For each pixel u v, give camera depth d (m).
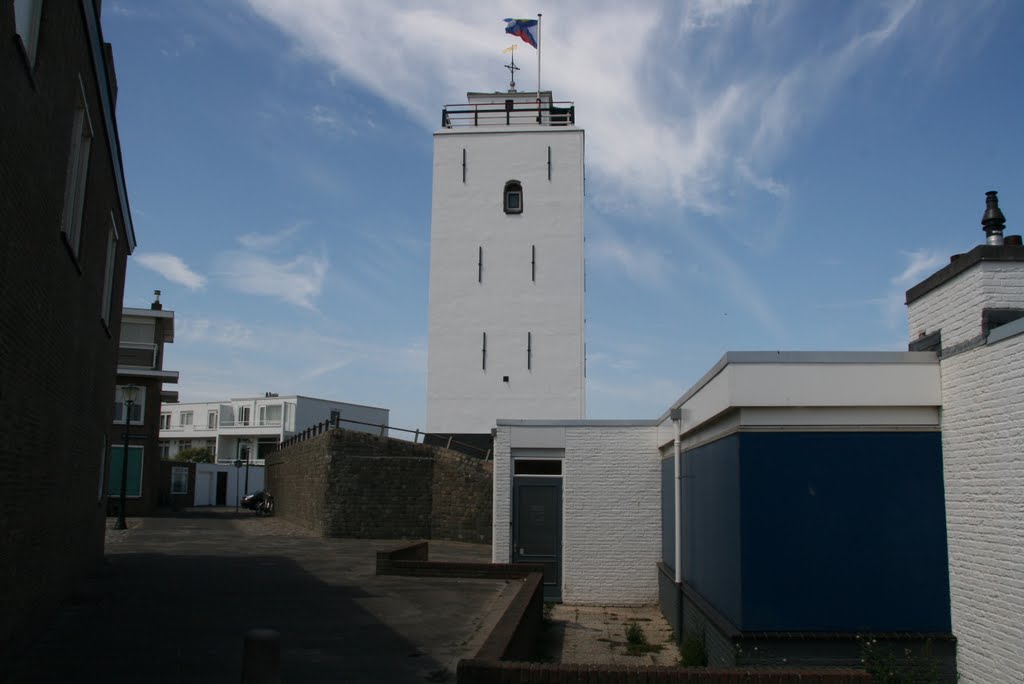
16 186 6.20
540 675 6.16
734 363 8.66
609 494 15.97
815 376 8.61
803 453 8.58
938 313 8.84
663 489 15.52
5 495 6.75
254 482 59.91
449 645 8.55
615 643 12.36
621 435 16.14
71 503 11.03
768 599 8.37
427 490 26.94
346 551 20.16
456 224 30.17
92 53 9.05
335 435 26.62
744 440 8.63
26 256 6.77
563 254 29.89
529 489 16.25
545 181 30.34
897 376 8.57
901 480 8.50
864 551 8.40
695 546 11.50
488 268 29.86
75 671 7.25
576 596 15.71
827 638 8.22
